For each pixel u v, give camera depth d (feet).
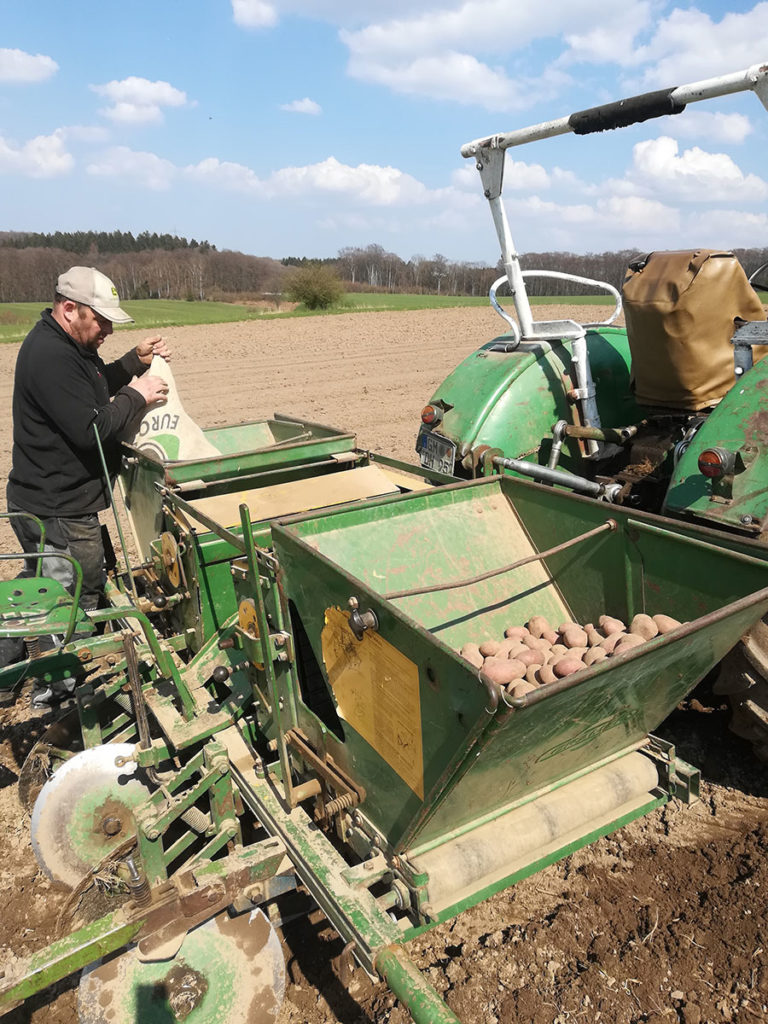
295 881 8.09
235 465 12.14
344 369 55.67
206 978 7.87
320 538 9.59
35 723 14.20
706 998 8.15
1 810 12.07
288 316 95.30
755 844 10.17
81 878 10.43
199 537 10.52
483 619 10.30
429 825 7.12
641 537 9.18
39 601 10.66
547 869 10.18
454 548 10.46
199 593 10.84
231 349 67.36
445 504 10.65
